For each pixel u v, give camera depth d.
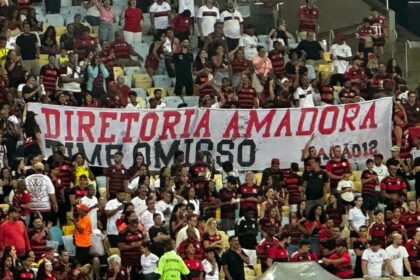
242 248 64.38
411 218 66.62
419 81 82.62
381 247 64.94
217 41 76.94
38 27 78.25
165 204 65.06
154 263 61.69
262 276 55.75
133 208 62.72
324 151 71.88
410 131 73.06
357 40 83.94
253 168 70.94
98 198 66.75
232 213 66.31
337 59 79.50
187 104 75.12
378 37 81.25
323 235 64.50
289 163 71.31
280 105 73.62
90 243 62.69
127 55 78.06
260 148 71.00
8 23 76.88
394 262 64.06
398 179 69.69
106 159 69.12
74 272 60.62
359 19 85.06
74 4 82.44
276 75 76.62
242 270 62.22
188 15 79.12
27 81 70.75
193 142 70.25
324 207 67.94
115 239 63.47
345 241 63.94
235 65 76.56
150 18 79.81
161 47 77.56
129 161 69.38
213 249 62.12
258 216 66.38
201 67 75.75
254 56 78.19
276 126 71.25
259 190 66.69
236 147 70.69
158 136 69.75
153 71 77.50
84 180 64.50
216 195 66.56
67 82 72.19
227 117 70.62
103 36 79.44
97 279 62.62
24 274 58.84
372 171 69.19
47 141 68.44
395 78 77.94
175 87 75.75
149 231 62.62
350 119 72.25
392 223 66.12
